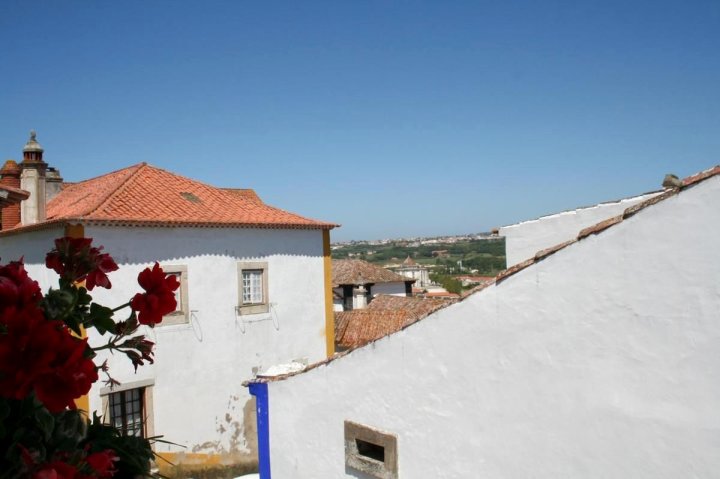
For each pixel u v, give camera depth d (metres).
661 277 3.53
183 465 13.65
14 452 1.91
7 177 15.84
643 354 3.61
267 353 15.88
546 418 4.11
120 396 12.86
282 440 6.43
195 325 14.26
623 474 3.71
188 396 13.96
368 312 20.95
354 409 5.60
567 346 3.98
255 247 15.85
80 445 2.31
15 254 14.80
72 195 16.92
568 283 3.97
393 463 5.15
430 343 4.90
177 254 14.05
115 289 12.82
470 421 4.60
